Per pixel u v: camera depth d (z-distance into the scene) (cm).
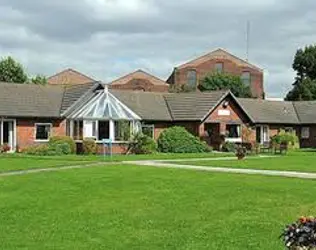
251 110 7062
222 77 10012
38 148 4972
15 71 8469
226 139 6162
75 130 5503
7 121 5381
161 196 2183
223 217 1792
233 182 2603
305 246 1002
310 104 7600
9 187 2444
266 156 4909
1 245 1456
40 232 1599
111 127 5412
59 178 2759
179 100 6384
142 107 6144
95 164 3703
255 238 1518
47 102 5678
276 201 2069
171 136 5519
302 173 3105
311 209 1916
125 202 2056
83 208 1945
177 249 1416
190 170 3222
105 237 1545
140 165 3619
